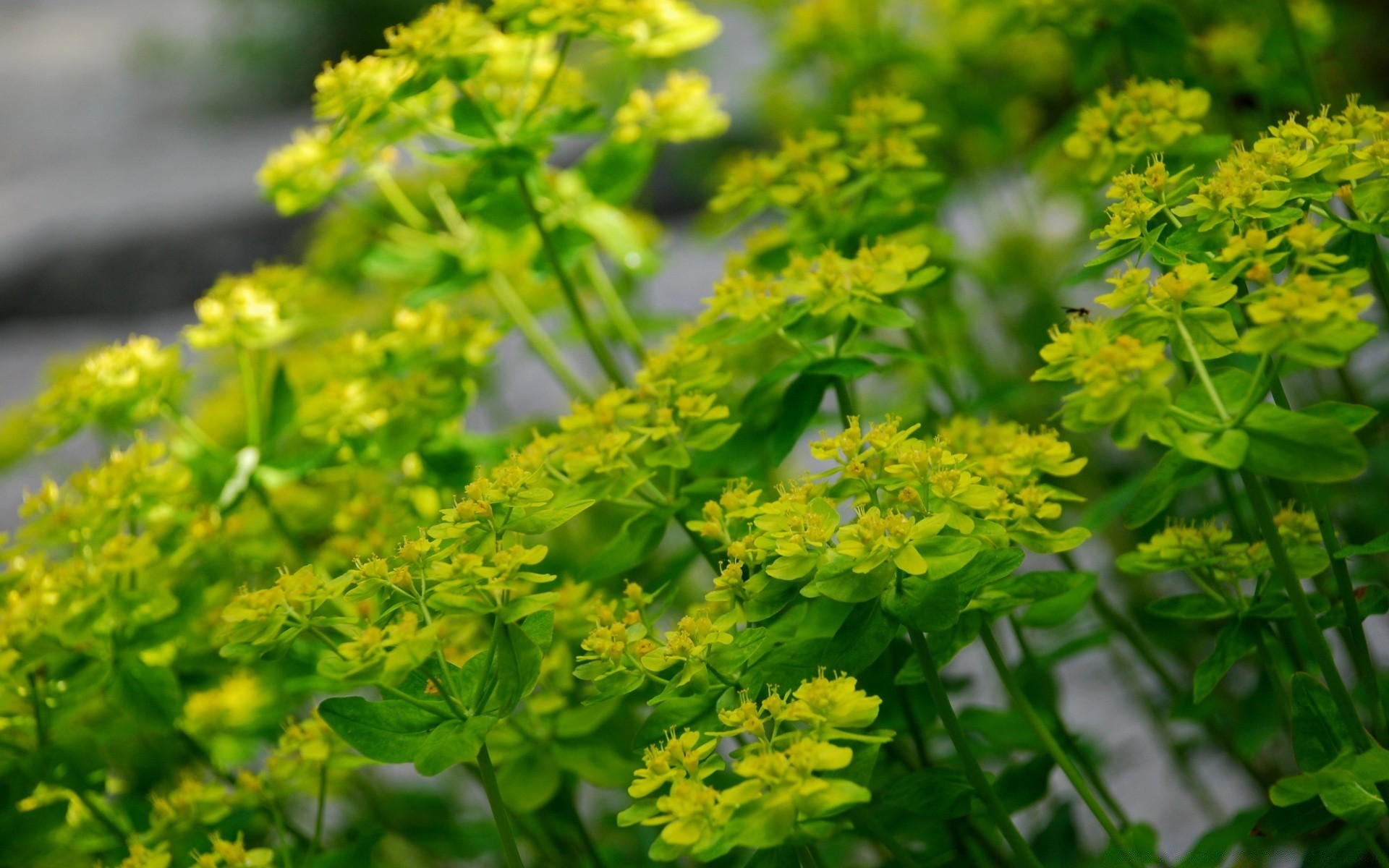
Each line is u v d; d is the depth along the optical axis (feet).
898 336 5.55
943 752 4.60
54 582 4.22
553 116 4.41
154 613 4.24
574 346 5.68
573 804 4.40
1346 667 5.31
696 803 3.74
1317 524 4.00
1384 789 3.88
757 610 3.89
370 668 3.83
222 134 21.98
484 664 3.88
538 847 4.51
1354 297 3.73
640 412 4.09
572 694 4.40
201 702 4.36
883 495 3.94
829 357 4.17
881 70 5.62
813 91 6.54
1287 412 3.76
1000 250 6.04
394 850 4.77
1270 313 3.74
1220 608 4.07
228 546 4.43
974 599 3.97
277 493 4.60
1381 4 7.07
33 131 23.58
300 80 23.13
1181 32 4.51
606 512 4.74
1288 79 4.66
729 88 10.82
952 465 3.89
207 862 4.02
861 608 3.86
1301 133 3.95
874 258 4.12
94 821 4.31
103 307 16.17
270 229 16.17
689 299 8.82
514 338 7.75
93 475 4.29
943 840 4.26
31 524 4.27
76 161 22.02
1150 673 5.86
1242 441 3.76
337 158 4.50
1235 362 4.13
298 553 4.51
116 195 18.30
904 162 4.36
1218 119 4.71
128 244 16.28
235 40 23.36
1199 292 3.82
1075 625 4.73
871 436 3.89
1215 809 4.91
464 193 4.38
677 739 3.83
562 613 4.23
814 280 4.11
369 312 5.32
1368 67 6.97
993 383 5.30
